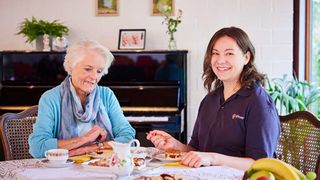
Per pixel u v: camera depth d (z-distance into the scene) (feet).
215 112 7.34
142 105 13.88
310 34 14.57
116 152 5.93
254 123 6.80
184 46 14.83
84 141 7.28
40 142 7.34
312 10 14.47
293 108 12.14
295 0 14.48
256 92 7.02
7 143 8.15
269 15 14.46
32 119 8.48
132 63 14.30
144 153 6.83
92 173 5.94
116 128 8.39
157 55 14.26
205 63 7.70
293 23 14.55
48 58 14.35
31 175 5.86
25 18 15.14
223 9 14.62
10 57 14.40
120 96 14.05
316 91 12.94
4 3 15.17
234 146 7.04
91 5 15.01
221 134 7.12
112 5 14.93
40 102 7.81
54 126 7.74
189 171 6.01
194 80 14.87
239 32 7.21
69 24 15.08
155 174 5.90
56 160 6.20
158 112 13.64
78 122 7.88
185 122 14.32
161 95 13.96
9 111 13.82
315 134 7.32
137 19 14.90
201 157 6.30
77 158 6.80
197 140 7.78
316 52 14.32
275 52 14.53
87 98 8.01
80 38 15.08
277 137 6.92
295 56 14.61
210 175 5.82
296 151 7.57
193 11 14.71
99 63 7.82
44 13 15.11
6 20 15.24
